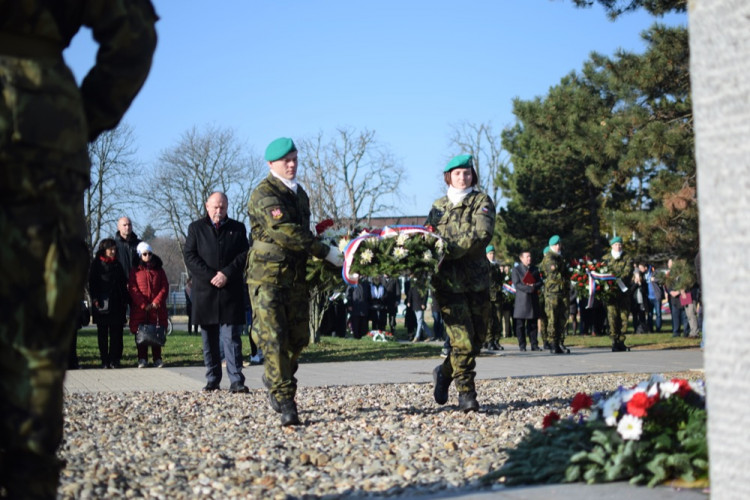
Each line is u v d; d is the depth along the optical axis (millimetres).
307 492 4582
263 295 7062
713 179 3043
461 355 7695
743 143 2926
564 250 41125
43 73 2822
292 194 7293
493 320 19688
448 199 7969
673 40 19719
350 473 5070
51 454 2861
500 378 11750
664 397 4445
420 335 23844
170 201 49906
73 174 2879
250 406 8469
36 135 2758
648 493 3963
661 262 31156
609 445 4328
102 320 13914
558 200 42250
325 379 11602
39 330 2820
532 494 4105
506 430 6520
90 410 8164
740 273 2953
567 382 11055
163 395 9586
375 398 9102
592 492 4074
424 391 9844
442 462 5289
